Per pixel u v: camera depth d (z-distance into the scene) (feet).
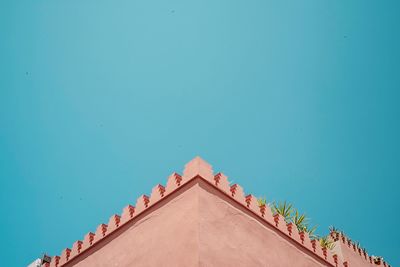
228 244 28.43
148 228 31.78
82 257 37.58
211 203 29.78
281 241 34.73
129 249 32.07
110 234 35.88
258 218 33.83
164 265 27.32
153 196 34.12
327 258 39.68
